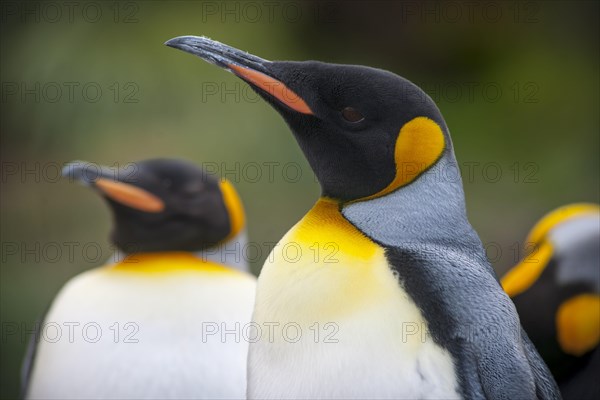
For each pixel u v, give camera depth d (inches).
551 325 269.0
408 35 658.2
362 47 655.8
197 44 198.1
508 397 163.6
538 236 287.0
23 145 588.4
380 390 163.3
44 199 582.6
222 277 280.2
